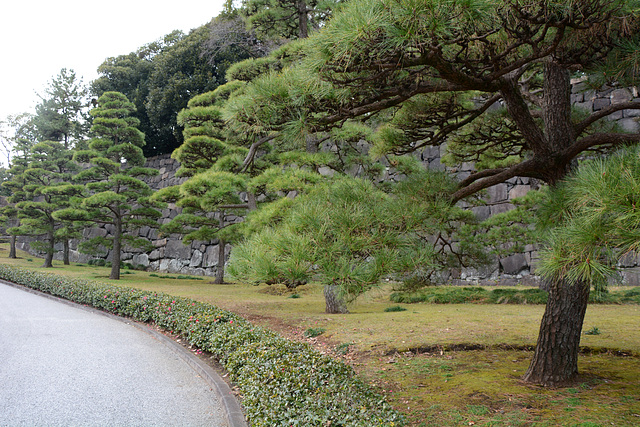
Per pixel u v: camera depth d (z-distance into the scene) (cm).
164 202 2383
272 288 1833
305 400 418
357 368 667
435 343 746
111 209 2278
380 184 1105
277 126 433
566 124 533
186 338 877
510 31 344
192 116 1802
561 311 514
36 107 3478
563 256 304
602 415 416
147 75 3369
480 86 410
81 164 3491
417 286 592
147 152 3528
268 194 1798
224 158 1541
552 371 517
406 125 587
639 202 250
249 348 616
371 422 353
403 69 394
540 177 550
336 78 370
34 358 720
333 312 1186
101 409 500
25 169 3059
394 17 297
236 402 516
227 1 1770
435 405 470
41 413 482
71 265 3147
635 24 372
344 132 1138
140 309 1139
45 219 2884
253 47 2919
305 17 1554
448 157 852
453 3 287
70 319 1138
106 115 2488
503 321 942
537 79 1055
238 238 1981
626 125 1548
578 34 405
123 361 728
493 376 562
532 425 403
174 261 2998
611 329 835
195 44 2991
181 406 520
